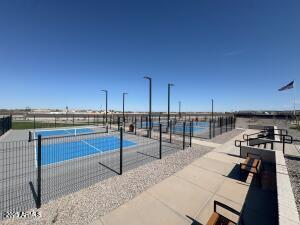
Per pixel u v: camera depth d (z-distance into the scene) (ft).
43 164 34.37
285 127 109.40
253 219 16.90
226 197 20.90
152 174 27.91
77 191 22.50
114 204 19.33
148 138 64.80
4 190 23.21
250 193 21.89
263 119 217.97
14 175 28.45
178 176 26.96
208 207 18.83
